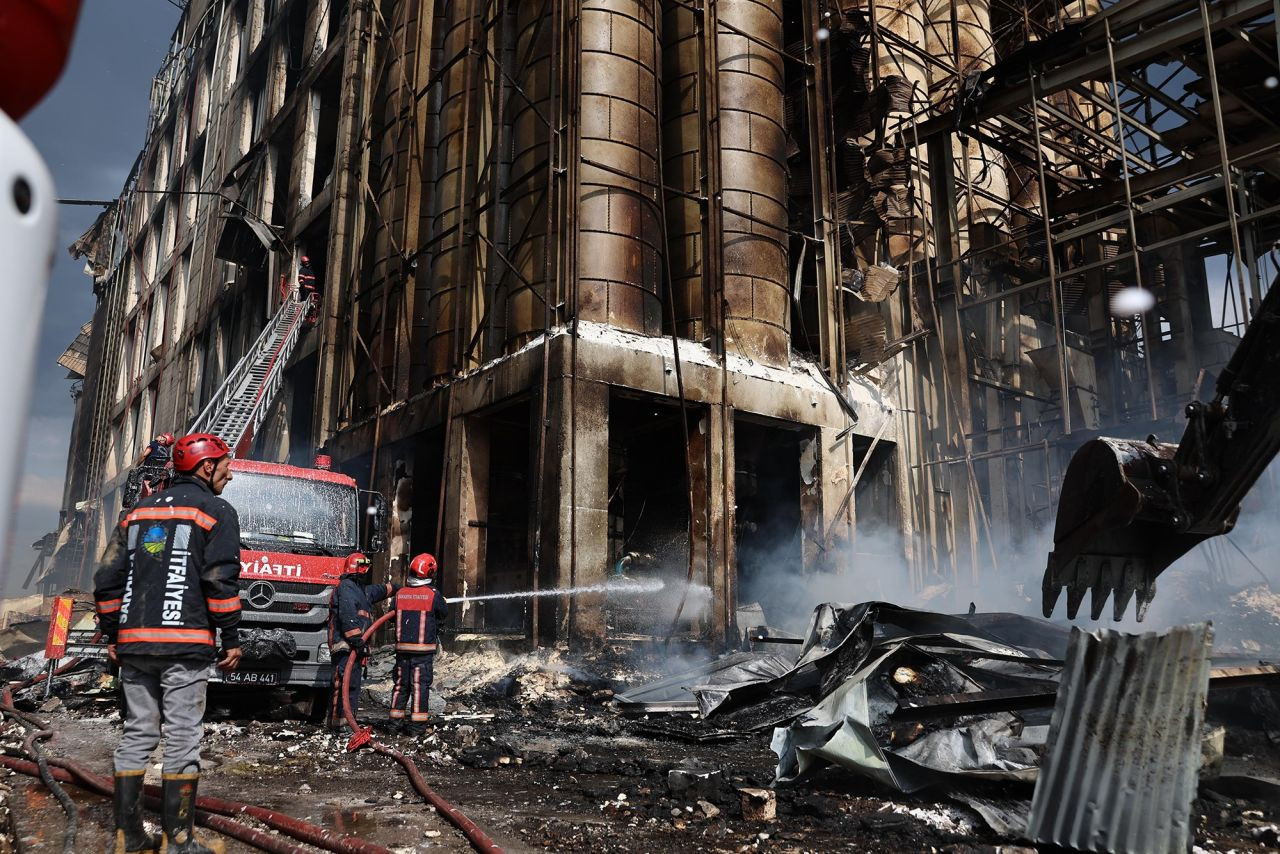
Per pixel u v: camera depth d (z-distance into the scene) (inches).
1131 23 732.7
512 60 815.7
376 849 164.7
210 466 177.6
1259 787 203.9
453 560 701.9
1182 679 159.3
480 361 762.2
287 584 391.2
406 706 376.5
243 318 1433.3
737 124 766.5
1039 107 899.4
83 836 179.6
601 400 636.7
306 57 1371.8
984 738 212.5
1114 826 160.7
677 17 806.5
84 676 606.9
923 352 916.6
